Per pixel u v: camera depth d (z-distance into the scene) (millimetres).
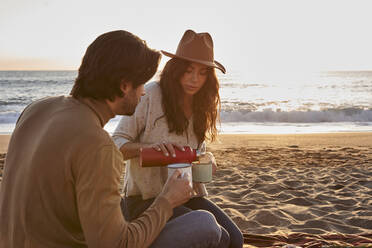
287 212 3715
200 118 2162
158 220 1387
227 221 2008
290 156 7051
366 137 9789
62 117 1232
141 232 1311
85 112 1271
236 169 5793
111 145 1234
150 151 1736
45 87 39406
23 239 1204
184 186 1514
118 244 1220
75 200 1231
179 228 1492
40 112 1308
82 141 1180
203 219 1526
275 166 6141
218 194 4438
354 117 15211
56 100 1341
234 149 7848
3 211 1251
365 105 21172
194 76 2010
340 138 9625
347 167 5996
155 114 2062
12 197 1227
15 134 1307
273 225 3391
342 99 25594
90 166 1172
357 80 49969
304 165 6227
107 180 1196
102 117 1355
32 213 1192
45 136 1204
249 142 8938
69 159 1173
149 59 1357
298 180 5082
